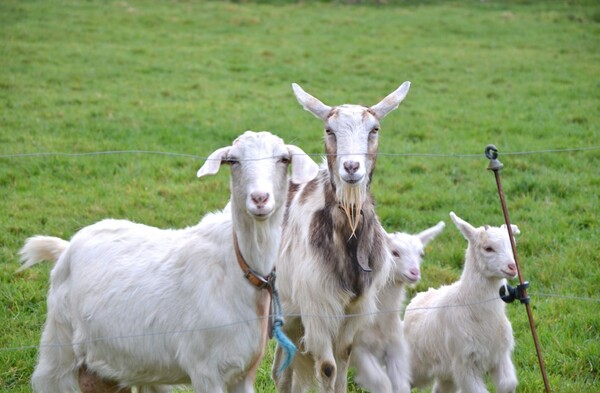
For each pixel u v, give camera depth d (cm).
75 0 2808
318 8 2967
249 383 540
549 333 786
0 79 1794
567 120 1628
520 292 623
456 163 1352
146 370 546
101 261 564
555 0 3128
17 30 2291
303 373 698
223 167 1320
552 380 701
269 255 525
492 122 1617
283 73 2039
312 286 638
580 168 1320
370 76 2048
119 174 1263
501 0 3125
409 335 750
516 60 2217
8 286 867
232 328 515
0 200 1134
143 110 1636
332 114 650
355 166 608
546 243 1012
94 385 575
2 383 693
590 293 877
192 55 2191
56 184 1209
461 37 2538
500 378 690
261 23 2667
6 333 777
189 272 529
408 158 1384
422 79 2022
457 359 695
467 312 688
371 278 648
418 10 2961
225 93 1817
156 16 2667
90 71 1941
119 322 542
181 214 1102
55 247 611
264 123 1578
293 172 514
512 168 1319
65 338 581
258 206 495
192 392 678
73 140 1409
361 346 667
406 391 670
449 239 1044
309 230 650
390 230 1077
